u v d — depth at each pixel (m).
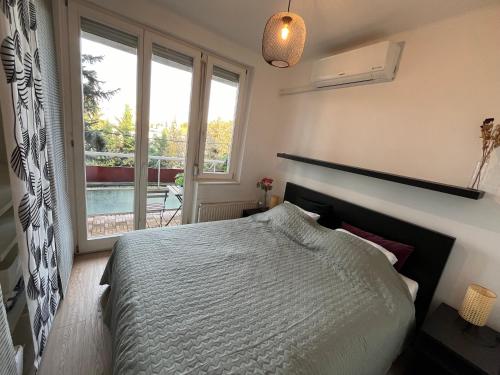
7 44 0.86
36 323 1.15
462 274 1.60
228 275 1.43
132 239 1.69
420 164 1.81
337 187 2.45
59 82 1.85
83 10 1.89
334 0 1.65
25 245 1.01
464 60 1.58
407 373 1.44
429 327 1.39
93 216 2.66
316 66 2.43
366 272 1.54
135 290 1.18
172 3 2.04
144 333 0.93
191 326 1.00
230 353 0.90
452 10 1.57
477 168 1.48
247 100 3.02
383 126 2.04
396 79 1.94
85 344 1.43
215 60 2.65
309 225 2.11
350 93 2.30
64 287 1.79
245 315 1.11
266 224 2.34
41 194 1.24
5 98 0.87
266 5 1.85
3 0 0.84
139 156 2.43
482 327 1.43
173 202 3.27
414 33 1.83
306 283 1.45
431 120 1.74
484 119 1.50
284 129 3.10
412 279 1.79
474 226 1.54
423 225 1.80
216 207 2.98
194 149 2.80
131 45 2.17
